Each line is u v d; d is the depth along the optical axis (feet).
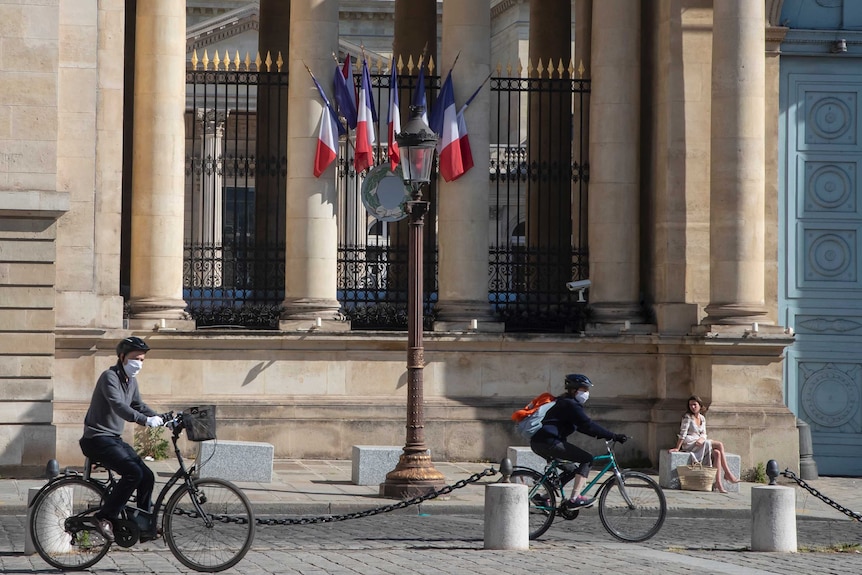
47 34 107.04
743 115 115.14
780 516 75.77
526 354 120.47
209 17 267.80
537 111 145.48
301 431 117.19
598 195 122.72
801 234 122.42
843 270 122.72
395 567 65.41
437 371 119.55
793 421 114.32
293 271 119.96
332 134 119.75
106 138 111.96
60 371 108.78
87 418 63.77
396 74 121.90
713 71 116.37
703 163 119.65
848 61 123.03
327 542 76.33
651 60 124.26
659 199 121.08
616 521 78.18
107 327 110.83
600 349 120.67
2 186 105.91
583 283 122.62
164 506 64.18
